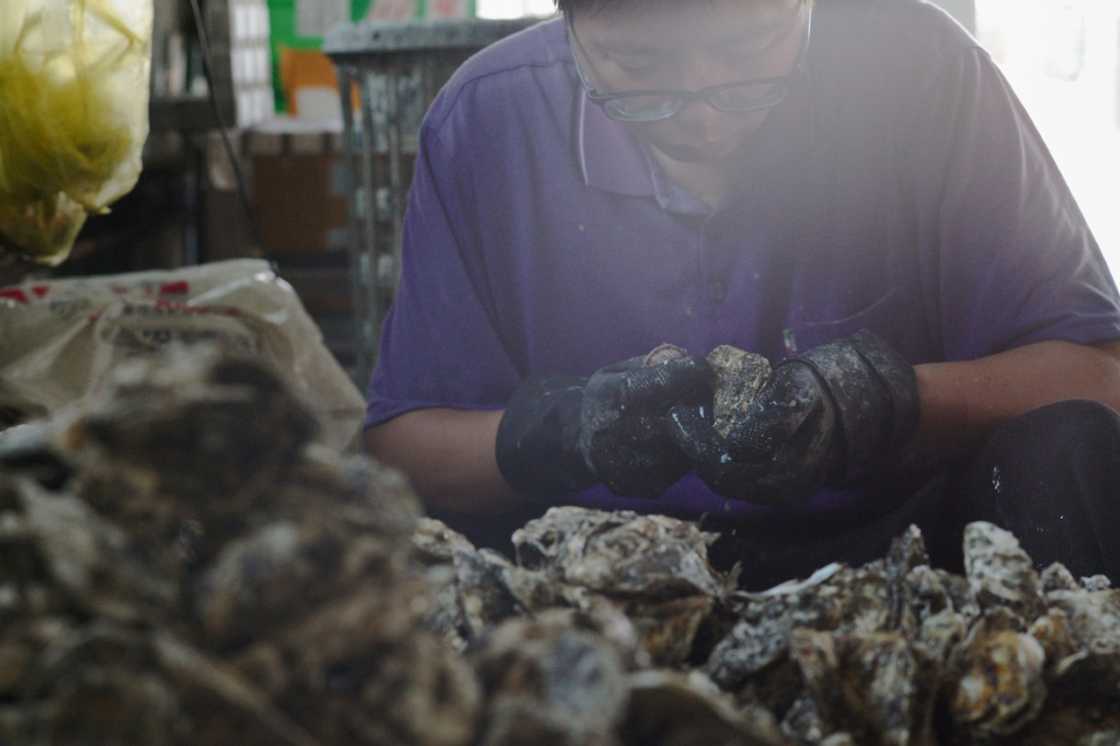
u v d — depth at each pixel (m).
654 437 1.34
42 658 0.49
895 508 1.58
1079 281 1.63
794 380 1.32
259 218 3.37
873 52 1.65
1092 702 0.78
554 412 1.47
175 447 0.50
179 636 0.50
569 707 0.52
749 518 1.59
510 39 1.77
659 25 1.28
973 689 0.75
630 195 1.63
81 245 2.83
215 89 3.15
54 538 0.51
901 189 1.64
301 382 1.76
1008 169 1.65
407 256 1.76
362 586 0.51
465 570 0.84
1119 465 1.37
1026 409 1.52
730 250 1.62
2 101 1.66
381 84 2.48
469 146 1.71
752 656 0.79
